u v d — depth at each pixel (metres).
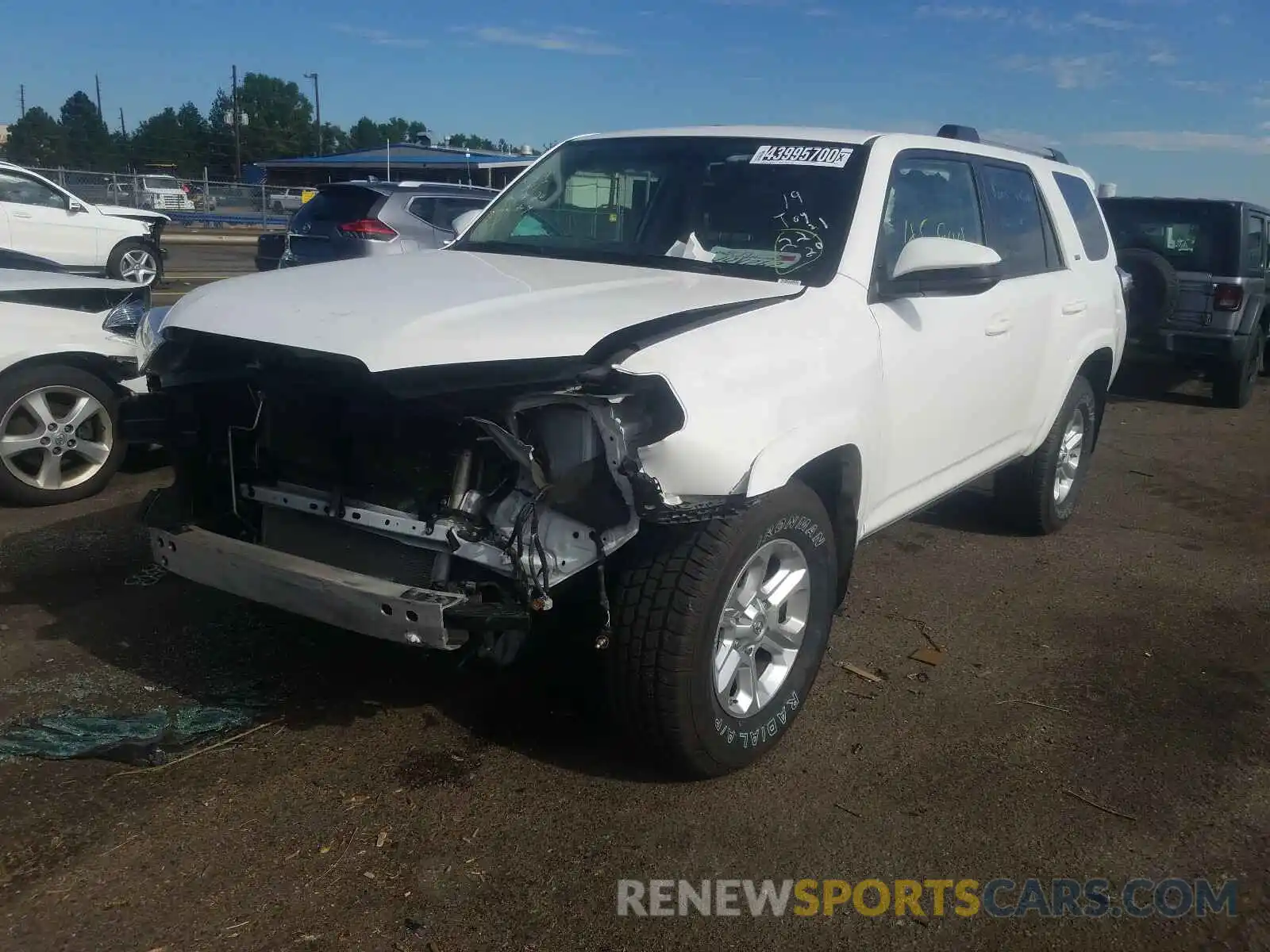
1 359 5.28
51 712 3.54
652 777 3.32
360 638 4.18
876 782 3.37
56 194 15.32
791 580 3.37
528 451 2.82
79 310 5.65
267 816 3.04
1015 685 4.09
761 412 3.01
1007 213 4.93
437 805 3.13
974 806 3.26
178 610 4.38
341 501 3.18
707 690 3.09
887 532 5.95
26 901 2.66
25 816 2.98
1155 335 10.47
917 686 4.05
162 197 33.66
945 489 4.53
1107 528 6.27
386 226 10.38
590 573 3.05
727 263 3.85
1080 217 5.86
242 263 21.33
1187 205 10.40
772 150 4.15
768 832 3.08
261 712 3.61
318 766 3.31
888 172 4.01
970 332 4.29
